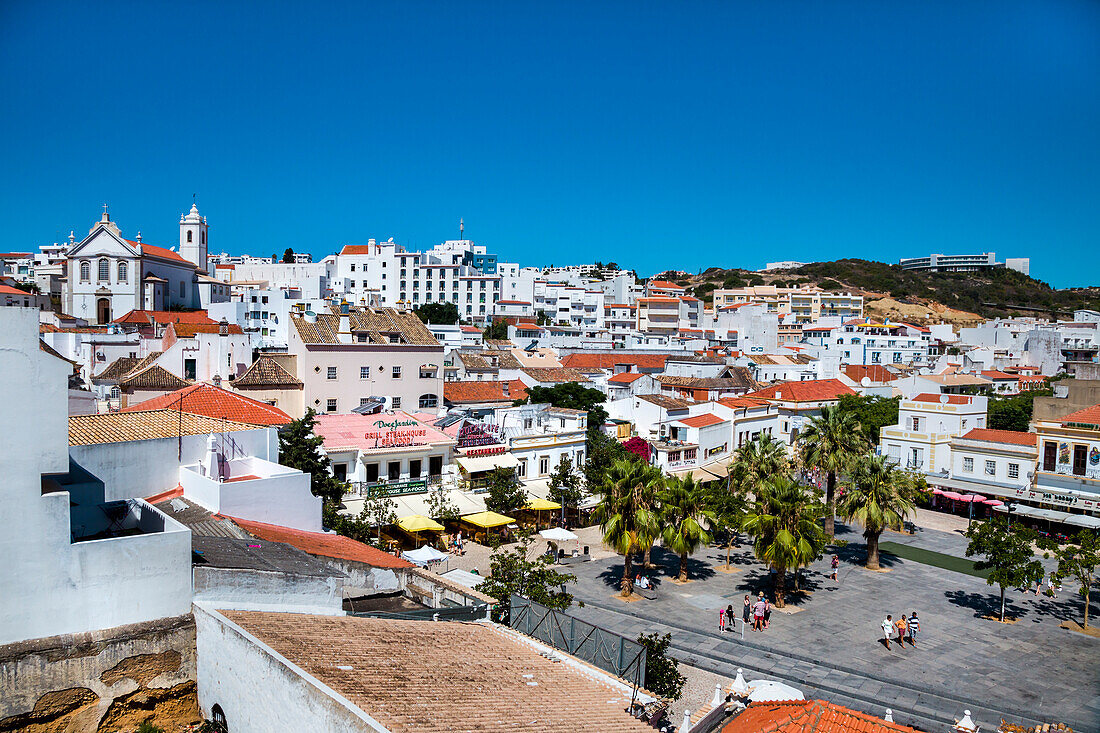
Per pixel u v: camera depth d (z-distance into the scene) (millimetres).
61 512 18500
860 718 25156
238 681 18500
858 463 64188
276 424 50406
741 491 66312
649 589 53469
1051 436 75500
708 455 88000
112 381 75562
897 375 152500
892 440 89625
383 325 82750
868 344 196000
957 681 40062
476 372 110312
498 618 30250
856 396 111750
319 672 17000
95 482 26109
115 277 139000
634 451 79750
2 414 17672
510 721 17344
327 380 75312
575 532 67438
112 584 19203
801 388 112625
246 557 23703
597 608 49781
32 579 18109
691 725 25109
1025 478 77750
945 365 160500
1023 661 42781
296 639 19109
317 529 33656
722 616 46719
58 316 116562
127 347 88562
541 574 36969
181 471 31406
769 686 29453
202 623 20078
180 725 20047
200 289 160625
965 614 50688
